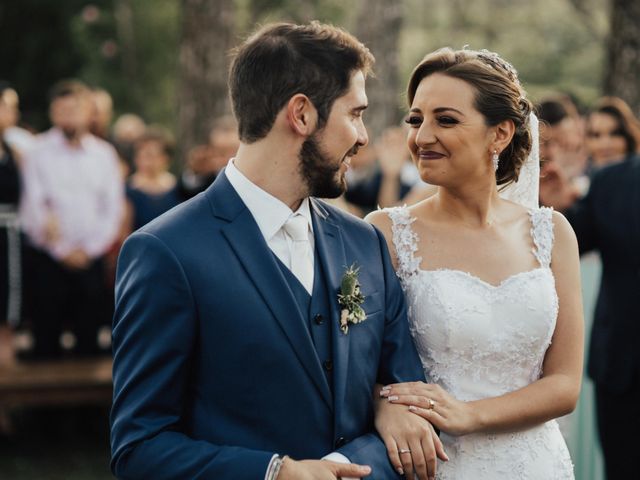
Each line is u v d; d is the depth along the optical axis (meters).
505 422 2.77
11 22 17.75
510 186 3.18
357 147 2.48
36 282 7.04
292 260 2.49
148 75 18.22
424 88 2.84
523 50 16.83
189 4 9.83
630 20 8.25
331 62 2.41
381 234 2.78
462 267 2.95
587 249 4.52
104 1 17.88
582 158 6.30
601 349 4.43
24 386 6.11
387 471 2.49
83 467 5.89
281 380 2.39
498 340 2.88
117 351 2.41
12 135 7.51
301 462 2.33
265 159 2.46
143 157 7.83
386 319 2.69
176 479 2.30
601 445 4.50
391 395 2.62
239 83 2.47
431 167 2.85
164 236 2.41
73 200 7.08
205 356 2.39
